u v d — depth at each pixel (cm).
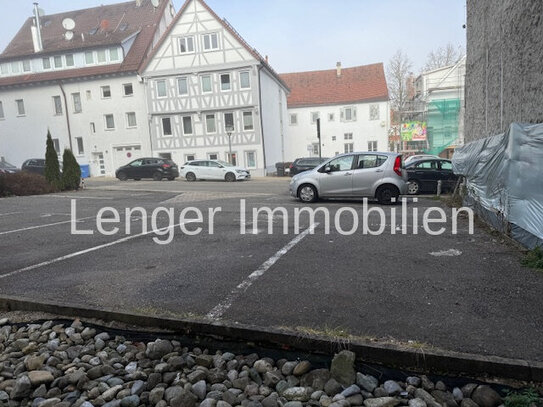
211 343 352
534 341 322
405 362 302
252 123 3127
